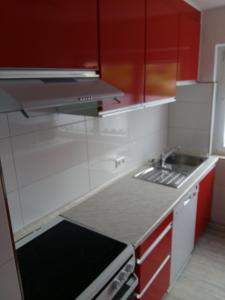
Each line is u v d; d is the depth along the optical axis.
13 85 0.89
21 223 1.44
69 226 1.51
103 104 1.33
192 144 2.81
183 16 2.03
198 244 2.67
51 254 1.29
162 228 1.66
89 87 1.09
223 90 2.63
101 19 1.20
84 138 1.78
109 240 1.38
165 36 1.79
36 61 0.94
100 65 1.25
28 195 1.45
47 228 1.50
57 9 0.98
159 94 1.84
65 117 1.60
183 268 2.33
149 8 1.55
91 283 1.10
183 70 2.19
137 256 1.43
